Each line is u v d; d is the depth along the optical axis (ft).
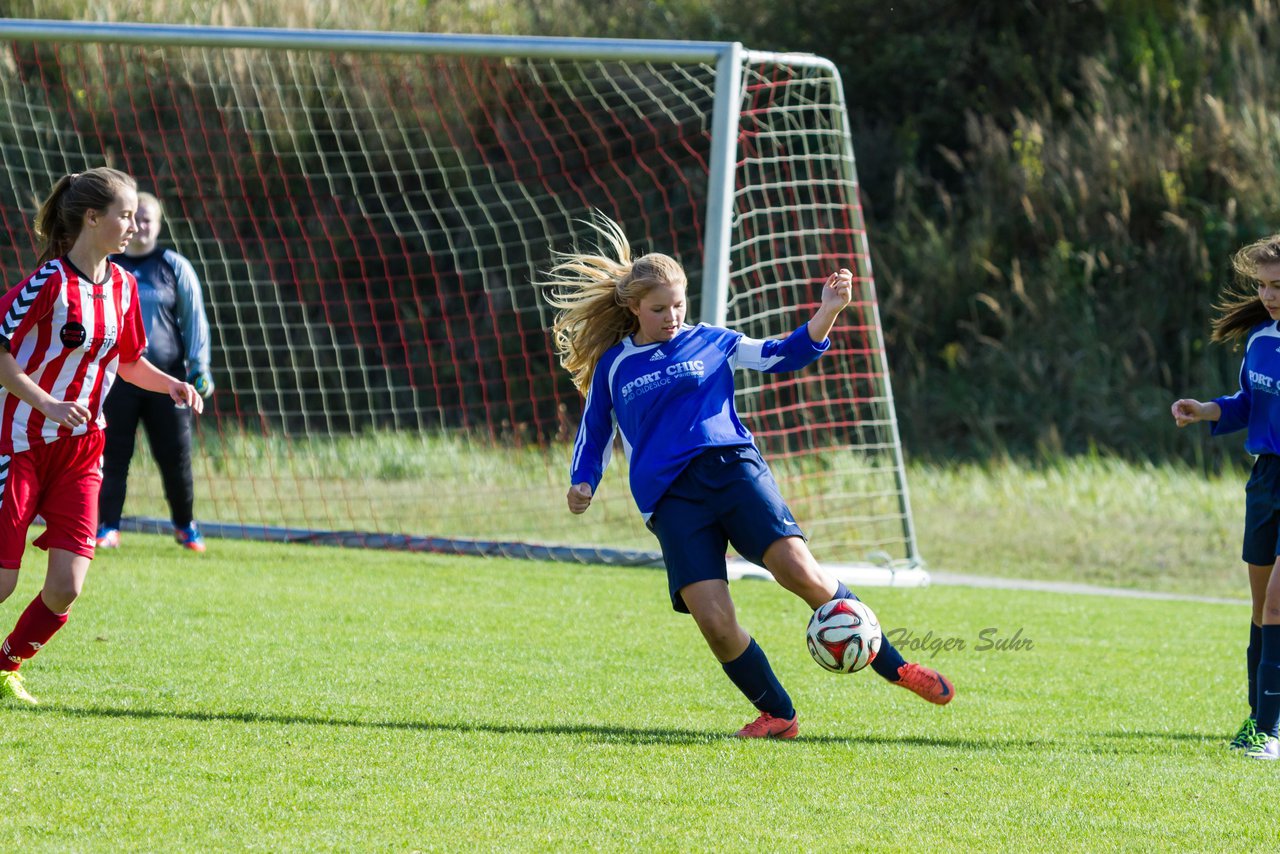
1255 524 52.80
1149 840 37.37
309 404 197.16
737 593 90.17
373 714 50.42
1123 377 188.75
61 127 183.21
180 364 90.38
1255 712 51.37
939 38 228.22
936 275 205.77
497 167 198.29
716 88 94.68
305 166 194.49
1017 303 201.87
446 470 146.10
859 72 231.09
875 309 108.58
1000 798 41.50
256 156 175.11
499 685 57.26
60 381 48.21
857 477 146.51
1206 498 142.10
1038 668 68.28
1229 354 187.52
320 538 106.73
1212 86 210.38
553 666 62.13
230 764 42.11
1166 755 48.70
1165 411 180.86
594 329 51.55
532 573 94.43
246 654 61.21
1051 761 46.85
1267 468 52.26
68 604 49.21
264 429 153.79
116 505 93.09
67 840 34.24
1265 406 52.49
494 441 158.71
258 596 77.82
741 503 48.42
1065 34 226.58
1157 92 212.23
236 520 120.67
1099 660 71.31
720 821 38.04
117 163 185.88
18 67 177.58
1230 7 223.30
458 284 202.08
